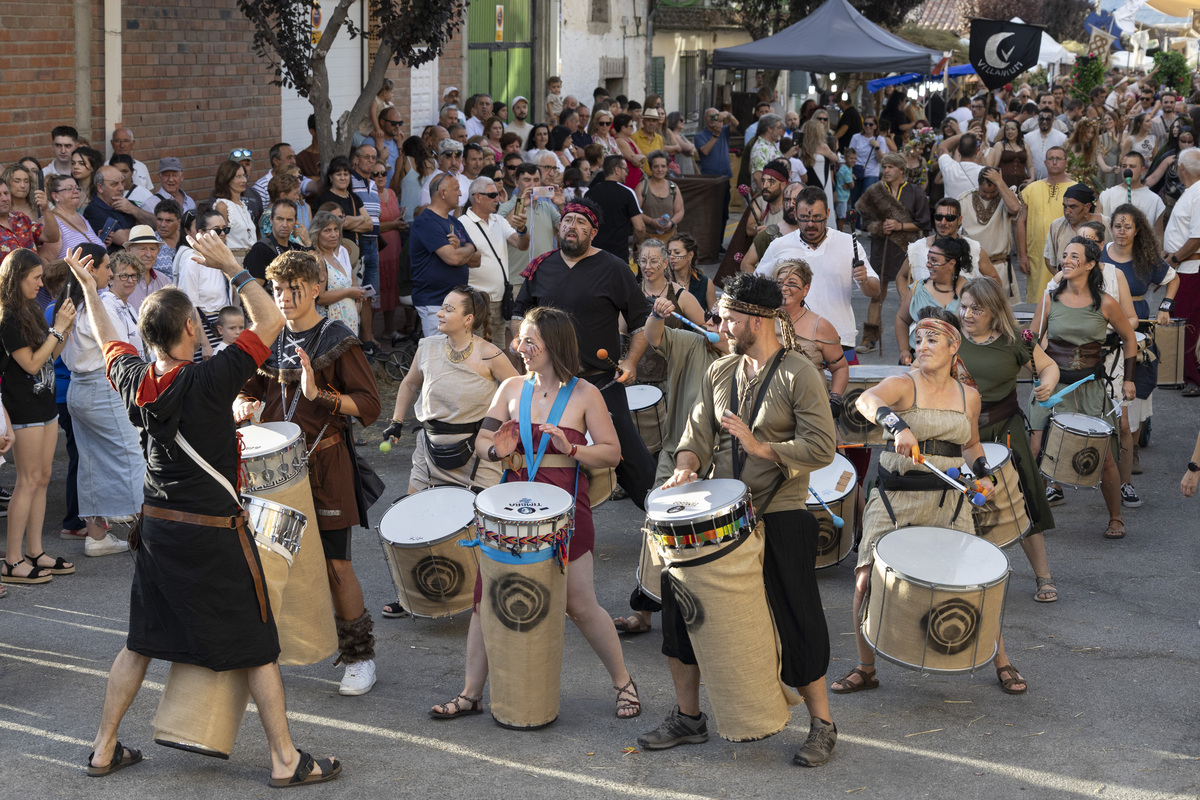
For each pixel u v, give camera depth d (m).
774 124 15.48
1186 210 10.03
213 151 12.70
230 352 4.23
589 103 21.83
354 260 10.40
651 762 4.62
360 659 5.24
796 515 4.51
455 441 6.11
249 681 4.37
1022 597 6.43
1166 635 5.93
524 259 10.48
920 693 5.27
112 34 10.96
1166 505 7.95
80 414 6.57
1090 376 7.33
